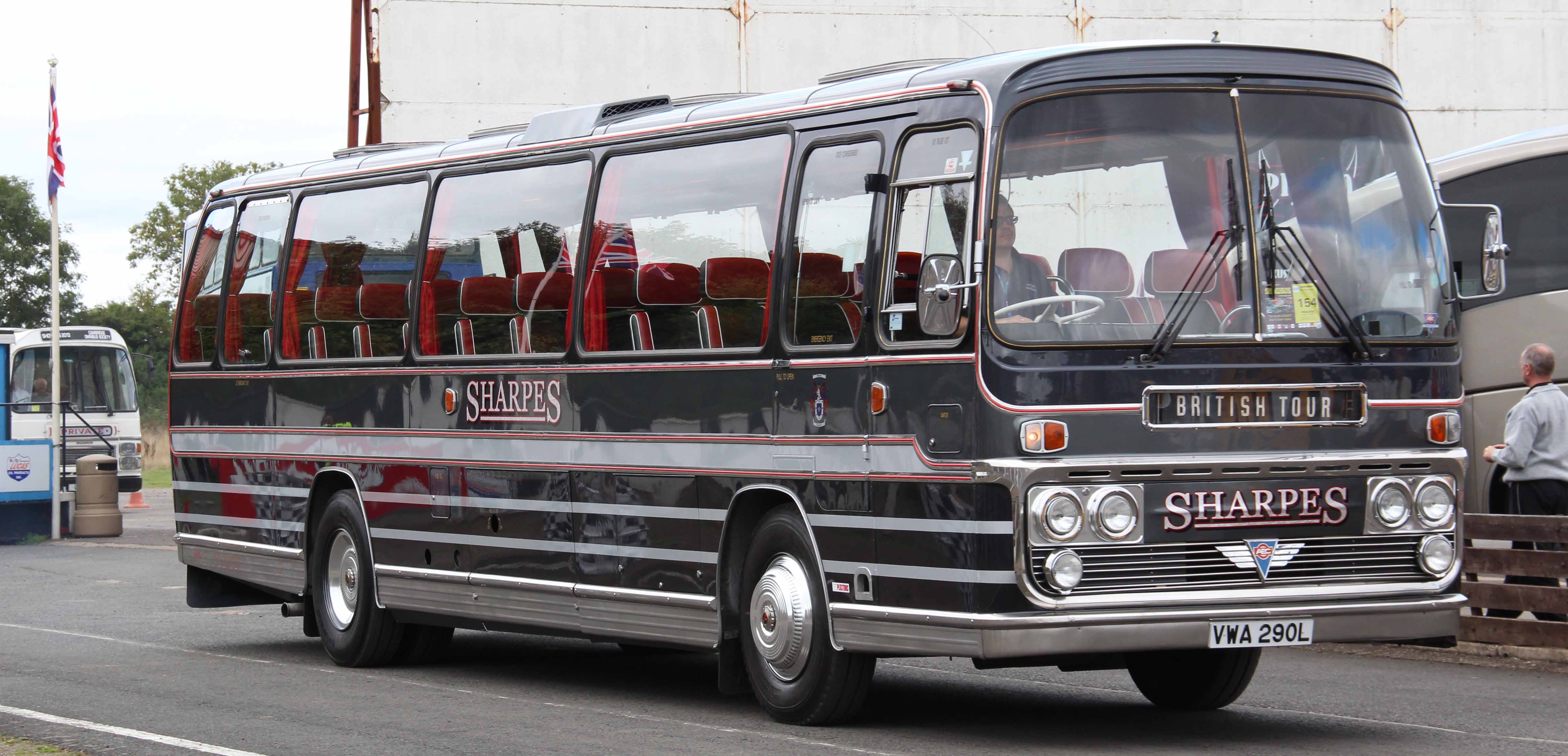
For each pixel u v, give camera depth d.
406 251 12.35
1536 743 8.53
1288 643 8.18
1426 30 22.38
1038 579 7.93
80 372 34.75
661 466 10.02
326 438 12.95
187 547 14.58
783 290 9.34
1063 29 22.16
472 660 12.98
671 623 9.98
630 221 10.48
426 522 11.97
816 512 9.02
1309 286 8.45
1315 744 8.54
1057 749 8.43
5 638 14.22
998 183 8.18
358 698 10.69
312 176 13.56
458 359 11.70
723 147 9.94
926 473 8.34
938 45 22.14
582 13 21.81
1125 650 7.98
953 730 9.06
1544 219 13.88
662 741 8.79
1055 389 8.02
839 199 9.09
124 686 11.30
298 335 13.35
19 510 26.41
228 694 10.88
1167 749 8.39
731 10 21.97
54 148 28.20
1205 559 8.14
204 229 14.75
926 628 8.32
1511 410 13.30
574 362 10.70
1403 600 8.45
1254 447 8.25
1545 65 22.52
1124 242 8.27
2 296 85.62
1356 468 8.41
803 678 9.13
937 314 8.12
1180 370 8.16
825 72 22.11
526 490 11.07
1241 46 8.60
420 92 21.64
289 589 13.33
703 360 9.77
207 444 14.34
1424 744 8.52
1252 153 8.48
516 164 11.51
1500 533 11.92
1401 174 8.85
